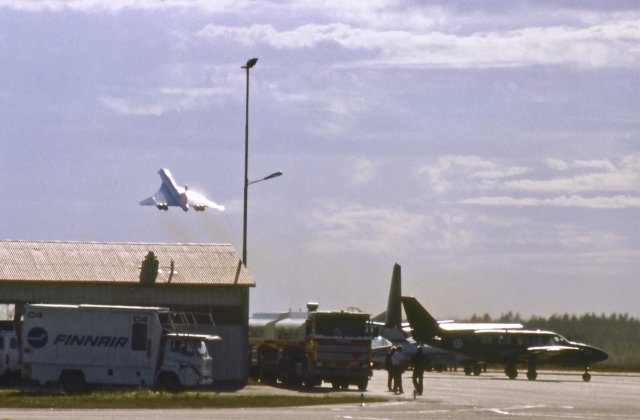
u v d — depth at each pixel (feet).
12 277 257.55
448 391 255.50
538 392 252.83
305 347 257.96
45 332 224.12
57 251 274.57
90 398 194.49
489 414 174.29
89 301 261.03
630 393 249.96
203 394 214.07
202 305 266.77
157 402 188.75
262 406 188.65
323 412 173.47
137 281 262.67
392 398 219.41
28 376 223.51
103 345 223.10
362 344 254.06
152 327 222.89
